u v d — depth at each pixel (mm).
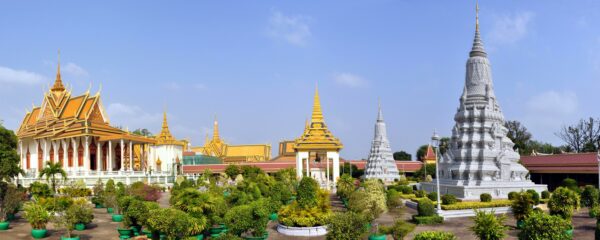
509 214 41156
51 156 79562
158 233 28391
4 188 39062
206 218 30203
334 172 91250
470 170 51250
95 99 80750
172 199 38500
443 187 53656
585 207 43875
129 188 52438
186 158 117875
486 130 53031
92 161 78188
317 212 33844
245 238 28844
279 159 132000
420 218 36906
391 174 96938
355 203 35938
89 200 53531
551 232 23578
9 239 31297
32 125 85625
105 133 77812
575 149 100125
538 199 46281
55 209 34281
